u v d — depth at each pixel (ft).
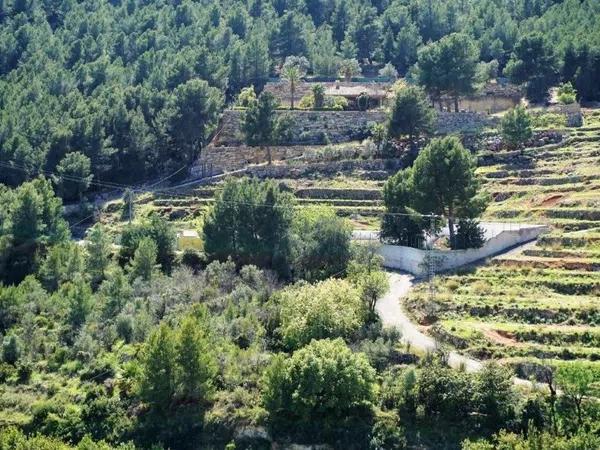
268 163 577.84
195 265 437.99
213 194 542.57
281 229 427.74
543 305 342.03
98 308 369.50
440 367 294.46
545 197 472.03
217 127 625.00
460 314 350.64
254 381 313.12
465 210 419.13
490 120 600.80
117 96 610.65
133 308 363.35
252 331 341.21
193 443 296.71
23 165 541.75
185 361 305.12
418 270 408.26
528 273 379.96
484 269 391.86
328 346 302.86
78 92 638.94
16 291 376.27
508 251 412.98
